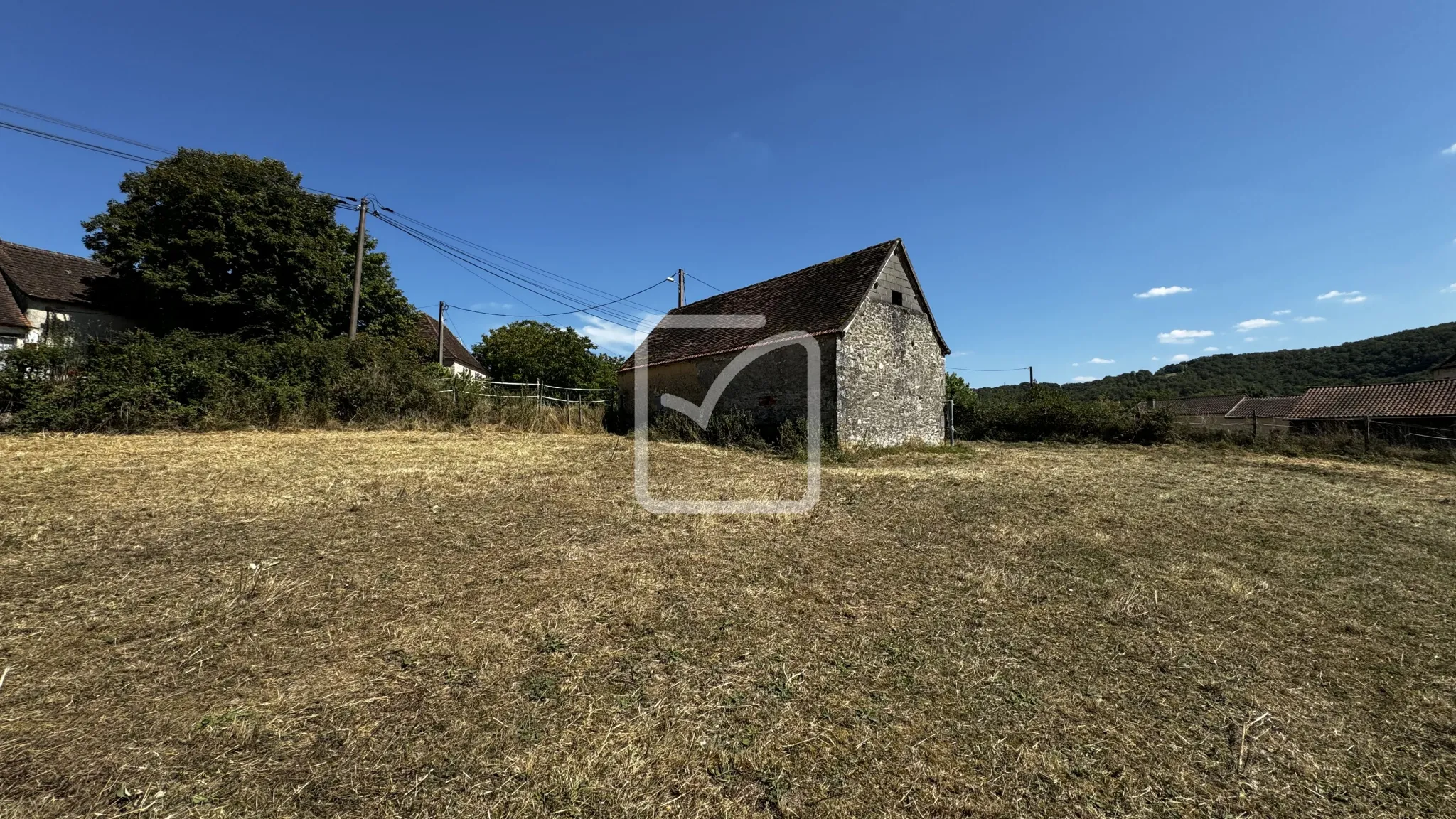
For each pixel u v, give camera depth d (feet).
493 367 93.56
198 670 9.31
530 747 7.59
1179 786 7.18
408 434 41.19
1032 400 67.10
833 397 43.09
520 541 16.83
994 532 19.34
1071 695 9.22
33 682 8.78
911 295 52.70
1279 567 15.96
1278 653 10.78
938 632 11.44
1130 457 45.78
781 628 11.49
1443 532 20.34
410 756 7.35
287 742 7.57
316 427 41.22
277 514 18.35
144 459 25.89
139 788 6.65
